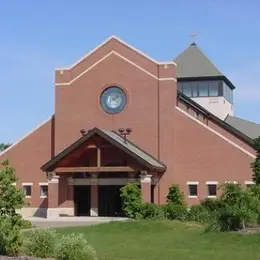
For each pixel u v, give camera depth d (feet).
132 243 90.17
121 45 167.43
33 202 169.68
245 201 98.27
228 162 156.66
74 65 170.19
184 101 182.50
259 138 135.23
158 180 159.12
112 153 157.28
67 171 154.40
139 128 163.32
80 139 152.25
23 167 172.45
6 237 66.33
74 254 62.64
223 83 216.54
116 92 166.40
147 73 164.55
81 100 168.66
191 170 159.22
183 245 86.33
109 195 159.22
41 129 172.96
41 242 66.08
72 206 161.07
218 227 96.58
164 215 131.75
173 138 160.97
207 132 159.33
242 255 75.10
